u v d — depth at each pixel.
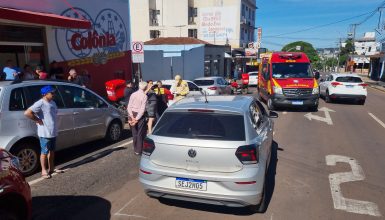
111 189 5.41
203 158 4.09
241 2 45.38
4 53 10.83
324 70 122.19
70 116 6.95
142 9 44.94
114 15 15.90
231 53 39.47
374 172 6.36
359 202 4.97
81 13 13.63
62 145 6.85
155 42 31.88
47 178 5.91
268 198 5.07
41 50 12.20
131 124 7.23
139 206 4.79
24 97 6.09
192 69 27.72
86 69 14.25
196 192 4.12
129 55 17.47
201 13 42.31
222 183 4.02
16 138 5.76
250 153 4.05
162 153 4.30
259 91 19.19
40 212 4.57
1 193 3.28
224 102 4.98
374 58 52.50
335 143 8.67
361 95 16.95
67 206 4.77
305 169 6.49
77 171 6.30
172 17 45.34
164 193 4.30
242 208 4.72
